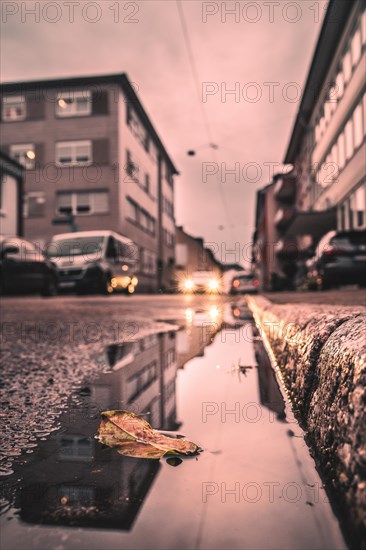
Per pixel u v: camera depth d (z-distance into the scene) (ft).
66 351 10.47
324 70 72.74
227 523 2.56
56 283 45.60
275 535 2.43
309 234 90.07
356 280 40.11
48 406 5.54
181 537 2.44
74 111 88.07
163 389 6.30
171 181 148.66
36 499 2.96
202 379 6.95
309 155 90.99
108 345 11.47
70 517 2.70
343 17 58.49
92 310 25.11
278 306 12.74
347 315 4.79
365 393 2.71
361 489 2.41
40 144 88.48
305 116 89.51
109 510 2.77
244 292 75.25
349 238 39.73
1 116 89.45
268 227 132.26
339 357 3.55
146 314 22.29
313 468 3.29
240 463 3.44
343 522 2.53
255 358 8.84
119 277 53.36
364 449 2.50
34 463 3.61
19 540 2.46
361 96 52.03
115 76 85.46
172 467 3.43
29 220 88.12
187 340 12.23
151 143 115.55
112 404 5.57
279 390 5.77
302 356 5.11
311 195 89.30
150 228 114.62
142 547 2.35
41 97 88.38
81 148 87.71
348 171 59.00
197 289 77.51
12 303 32.35
